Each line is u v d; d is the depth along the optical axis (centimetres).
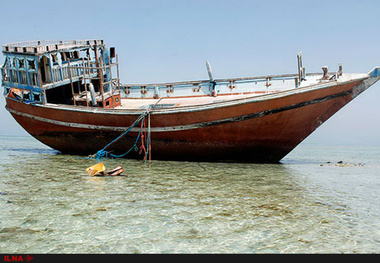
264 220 764
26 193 944
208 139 1425
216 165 1436
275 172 1309
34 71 1541
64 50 1628
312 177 1239
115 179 1137
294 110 1328
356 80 1321
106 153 1631
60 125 1612
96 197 916
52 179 1123
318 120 1382
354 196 984
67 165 1405
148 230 698
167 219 759
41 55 1517
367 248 635
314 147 3344
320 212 828
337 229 722
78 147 1700
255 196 954
